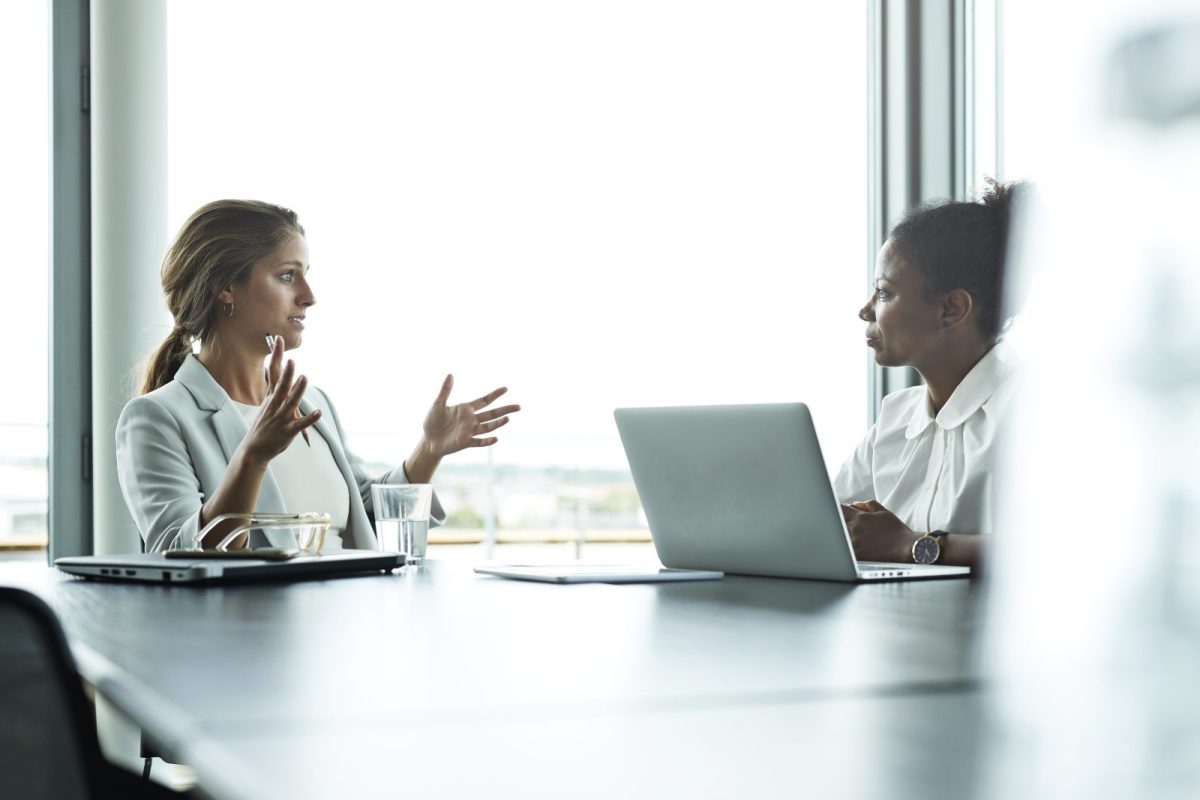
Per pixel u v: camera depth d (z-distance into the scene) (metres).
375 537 2.18
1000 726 0.37
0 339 2.89
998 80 3.56
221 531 1.66
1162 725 0.24
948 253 2.03
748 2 4.14
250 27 3.39
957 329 2.05
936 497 2.04
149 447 1.96
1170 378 0.16
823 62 3.90
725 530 1.46
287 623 0.86
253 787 0.37
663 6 4.40
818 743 0.42
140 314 2.89
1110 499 0.18
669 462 1.52
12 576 1.38
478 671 0.63
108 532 2.84
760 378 4.15
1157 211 0.16
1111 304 0.17
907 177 3.66
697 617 0.91
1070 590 0.21
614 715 0.49
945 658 0.66
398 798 0.35
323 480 2.13
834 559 1.33
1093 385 0.18
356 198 4.26
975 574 1.45
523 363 4.62
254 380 2.24
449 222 4.51
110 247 2.88
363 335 4.34
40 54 2.93
